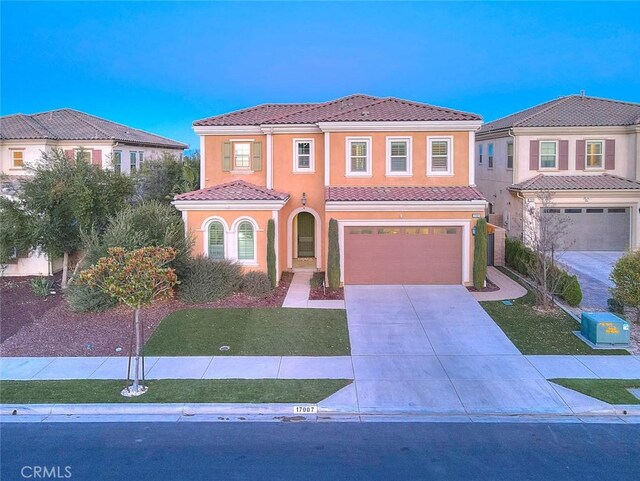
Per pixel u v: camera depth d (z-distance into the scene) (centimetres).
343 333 1691
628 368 1424
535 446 1037
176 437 1079
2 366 1458
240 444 1048
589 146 2902
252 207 2173
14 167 3347
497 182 3219
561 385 1314
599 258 2716
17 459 988
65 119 3684
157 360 1496
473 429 1114
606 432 1099
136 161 3800
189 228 2198
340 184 2373
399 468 952
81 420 1162
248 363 1470
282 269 2469
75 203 2122
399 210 2194
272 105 2809
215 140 2553
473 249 2203
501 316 1831
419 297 2053
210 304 1956
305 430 1112
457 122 2308
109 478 920
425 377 1373
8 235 2159
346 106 2655
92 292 1850
